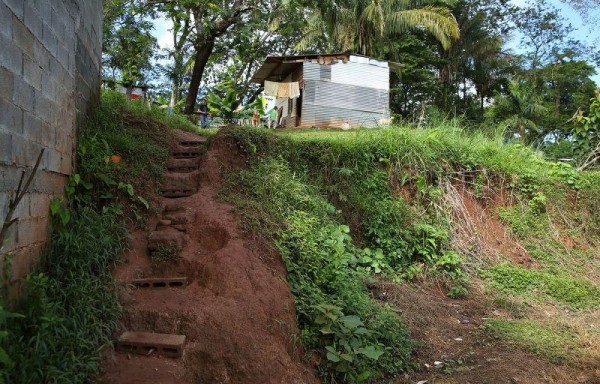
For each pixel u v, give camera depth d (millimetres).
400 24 20172
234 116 14938
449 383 4340
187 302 3998
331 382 4109
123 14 15688
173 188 5766
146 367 3338
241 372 3498
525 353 4949
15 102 3035
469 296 6613
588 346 5121
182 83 22312
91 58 5789
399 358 4672
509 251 8016
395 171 7953
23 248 3266
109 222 4727
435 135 8656
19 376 2686
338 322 4383
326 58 17469
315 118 17234
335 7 19031
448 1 23750
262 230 5078
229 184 5750
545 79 27297
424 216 7676
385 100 18109
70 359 3039
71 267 3867
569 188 9422
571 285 7039
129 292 4098
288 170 6582
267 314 4055
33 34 3357
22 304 3111
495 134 10391
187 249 4730
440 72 27000
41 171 3611
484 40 26266
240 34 15383
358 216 7215
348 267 6207
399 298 5930
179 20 16312
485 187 8641
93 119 5844
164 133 6695
